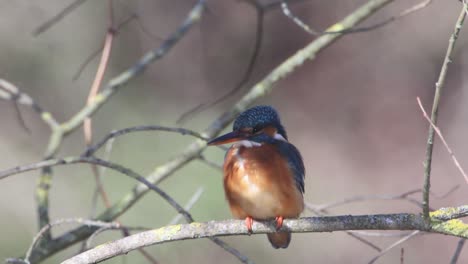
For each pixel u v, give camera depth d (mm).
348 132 15406
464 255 13242
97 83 7750
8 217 11703
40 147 13102
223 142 6293
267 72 15328
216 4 15211
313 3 15328
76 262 5285
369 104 15484
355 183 14836
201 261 11594
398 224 5031
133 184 11828
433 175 14391
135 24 14133
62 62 13547
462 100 14680
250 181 5855
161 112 13992
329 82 15711
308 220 5520
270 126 6406
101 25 13836
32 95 13312
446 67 4531
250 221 5672
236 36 15328
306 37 15328
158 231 5363
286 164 5965
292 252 13000
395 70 15430
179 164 7684
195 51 15070
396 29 15133
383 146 15133
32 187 12234
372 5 7973
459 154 14344
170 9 14797
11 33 13219
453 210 4977
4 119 13102
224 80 15156
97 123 13031
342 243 13156
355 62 15648
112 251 5316
